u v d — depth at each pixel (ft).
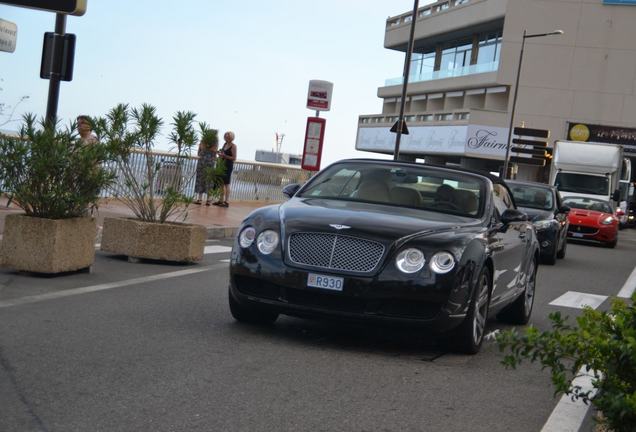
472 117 217.56
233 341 24.64
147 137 41.06
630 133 211.00
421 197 28.86
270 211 26.61
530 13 217.36
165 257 41.01
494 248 27.22
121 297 30.58
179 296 31.96
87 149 34.22
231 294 26.55
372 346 26.08
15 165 33.35
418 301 24.41
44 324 24.66
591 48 215.31
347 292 24.39
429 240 24.93
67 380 18.92
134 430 15.83
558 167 112.98
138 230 40.78
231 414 17.38
